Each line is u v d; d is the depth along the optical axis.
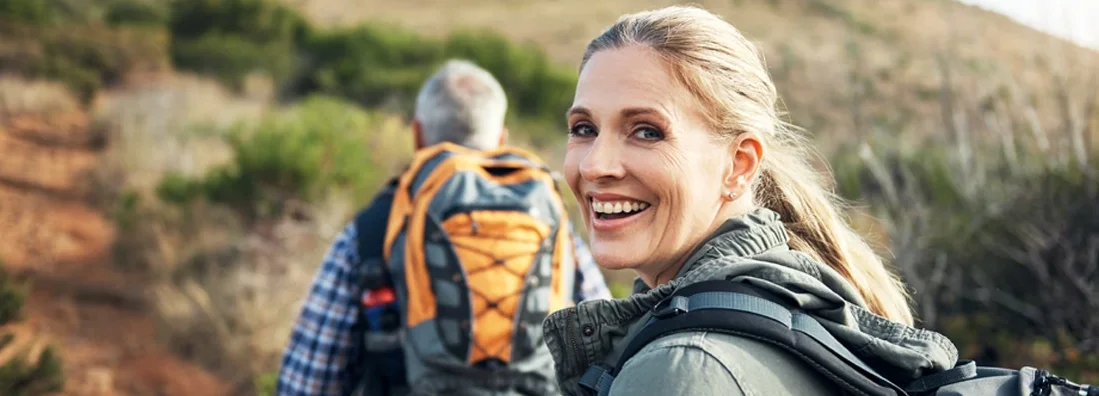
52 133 11.38
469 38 16.92
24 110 12.02
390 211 2.60
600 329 1.27
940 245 5.15
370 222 2.59
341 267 2.59
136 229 7.34
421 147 2.95
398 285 2.49
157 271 6.90
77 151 10.85
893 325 1.24
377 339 2.51
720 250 1.26
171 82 13.59
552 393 2.46
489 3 35.22
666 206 1.27
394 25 28.42
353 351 2.62
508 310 2.42
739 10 29.64
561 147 13.47
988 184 5.55
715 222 1.32
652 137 1.27
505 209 2.52
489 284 2.42
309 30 17.16
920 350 1.18
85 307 6.71
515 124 14.41
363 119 9.16
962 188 5.59
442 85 2.84
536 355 2.44
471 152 2.73
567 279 2.62
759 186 1.51
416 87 15.06
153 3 17.81
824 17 28.70
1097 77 5.61
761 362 1.06
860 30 27.11
